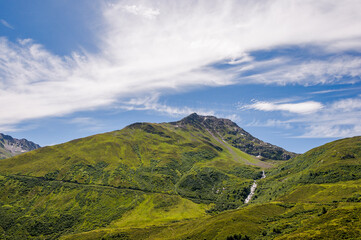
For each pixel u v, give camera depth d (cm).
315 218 13062
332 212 12319
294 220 14462
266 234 13500
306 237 10569
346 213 11688
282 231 13075
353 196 17125
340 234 10000
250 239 13412
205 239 14688
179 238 16250
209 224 16525
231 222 15662
